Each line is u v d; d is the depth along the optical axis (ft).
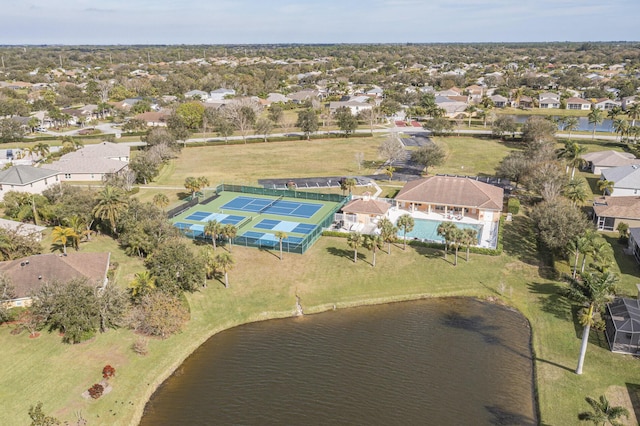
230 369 170.50
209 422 146.92
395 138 427.74
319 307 207.82
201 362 174.09
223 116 582.76
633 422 142.10
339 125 556.51
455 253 248.73
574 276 220.64
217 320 197.57
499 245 251.80
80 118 627.46
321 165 433.48
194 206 331.57
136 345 172.86
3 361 163.84
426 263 240.32
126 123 597.11
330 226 289.12
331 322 199.00
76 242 248.52
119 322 184.96
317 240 269.44
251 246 260.62
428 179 318.45
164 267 199.72
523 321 198.08
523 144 502.38
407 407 153.17
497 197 300.81
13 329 180.65
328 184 376.27
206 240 266.36
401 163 436.35
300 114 556.10
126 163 409.28
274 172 413.39
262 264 240.32
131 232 244.63
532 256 247.09
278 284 223.10
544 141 414.00
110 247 256.73
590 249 211.41
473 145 499.92
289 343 185.37
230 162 449.06
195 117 592.19
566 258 238.48
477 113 644.27
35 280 193.88
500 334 190.08
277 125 603.67
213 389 160.56
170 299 188.96
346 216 297.12
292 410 151.74
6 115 627.46
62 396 149.69
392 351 180.34
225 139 538.47
